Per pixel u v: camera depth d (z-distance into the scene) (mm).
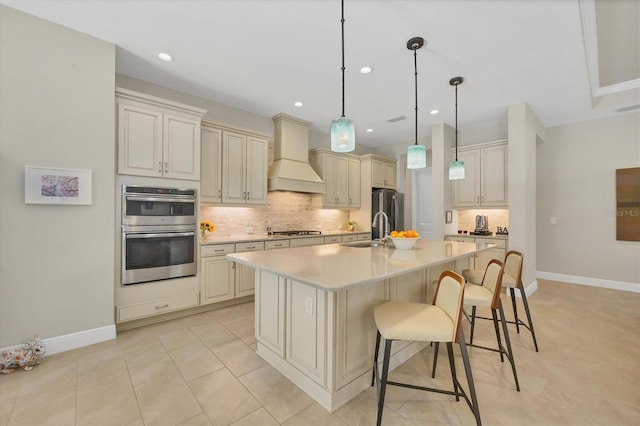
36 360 2111
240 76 3215
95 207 2488
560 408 1678
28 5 2107
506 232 4586
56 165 2303
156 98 2932
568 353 2340
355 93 3652
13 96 2143
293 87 3480
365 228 5637
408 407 1686
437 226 4816
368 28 2355
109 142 2559
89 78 2463
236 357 2268
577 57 2768
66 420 1558
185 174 3154
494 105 4008
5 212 2117
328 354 1667
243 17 2234
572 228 4637
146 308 2867
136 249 2807
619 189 4234
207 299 3297
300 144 4691
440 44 2572
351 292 1777
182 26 2352
